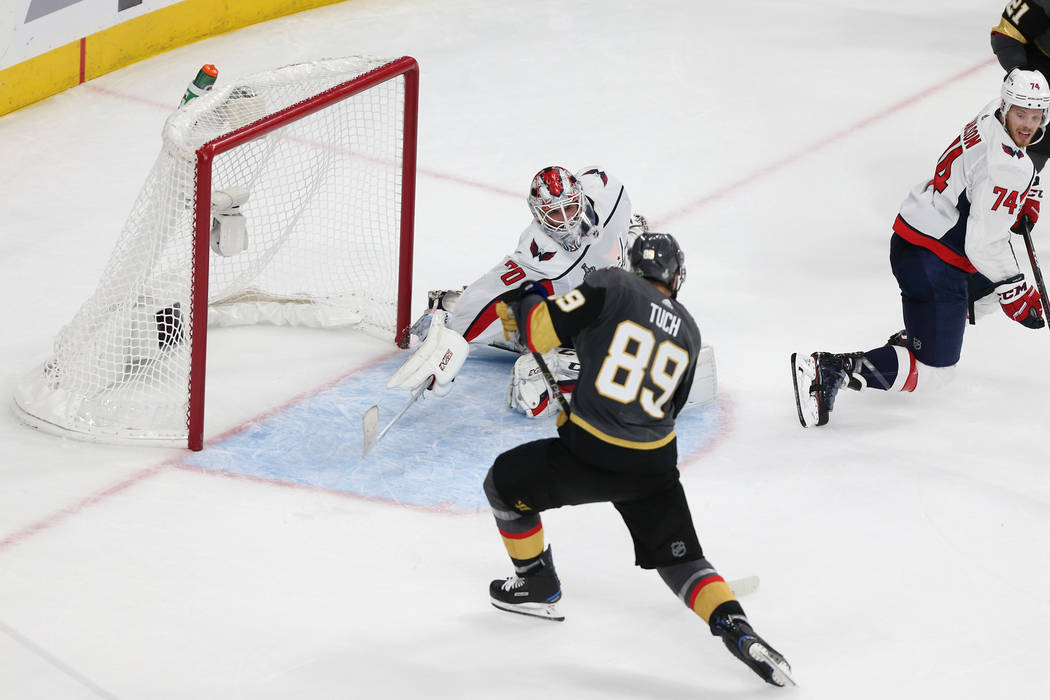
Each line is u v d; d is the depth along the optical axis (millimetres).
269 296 24078
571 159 32188
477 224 28469
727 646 14648
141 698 14727
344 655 15586
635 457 14641
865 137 33938
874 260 27344
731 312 24953
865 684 15328
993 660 15781
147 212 20375
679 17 43500
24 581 16734
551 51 39906
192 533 17875
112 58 36125
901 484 19453
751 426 21031
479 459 19953
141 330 20953
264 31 40188
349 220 27328
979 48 41156
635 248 15070
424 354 19797
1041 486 19469
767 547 17922
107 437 19953
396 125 32500
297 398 21500
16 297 24703
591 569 17438
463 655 15680
